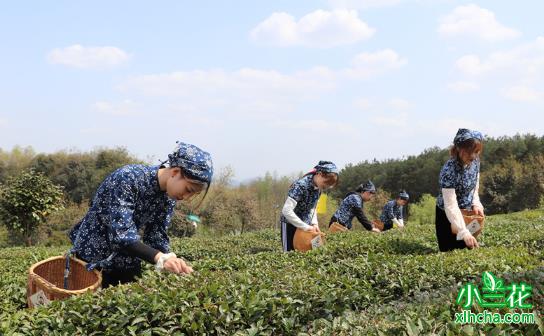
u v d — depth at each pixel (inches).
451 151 247.3
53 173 1596.9
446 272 192.9
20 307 216.1
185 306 152.1
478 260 203.5
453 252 228.4
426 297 152.2
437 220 261.3
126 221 164.7
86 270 183.3
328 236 381.1
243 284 169.9
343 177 2089.1
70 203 1397.6
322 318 149.6
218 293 159.3
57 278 189.9
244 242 538.6
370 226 431.2
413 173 1861.5
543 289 137.6
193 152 162.6
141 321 146.6
